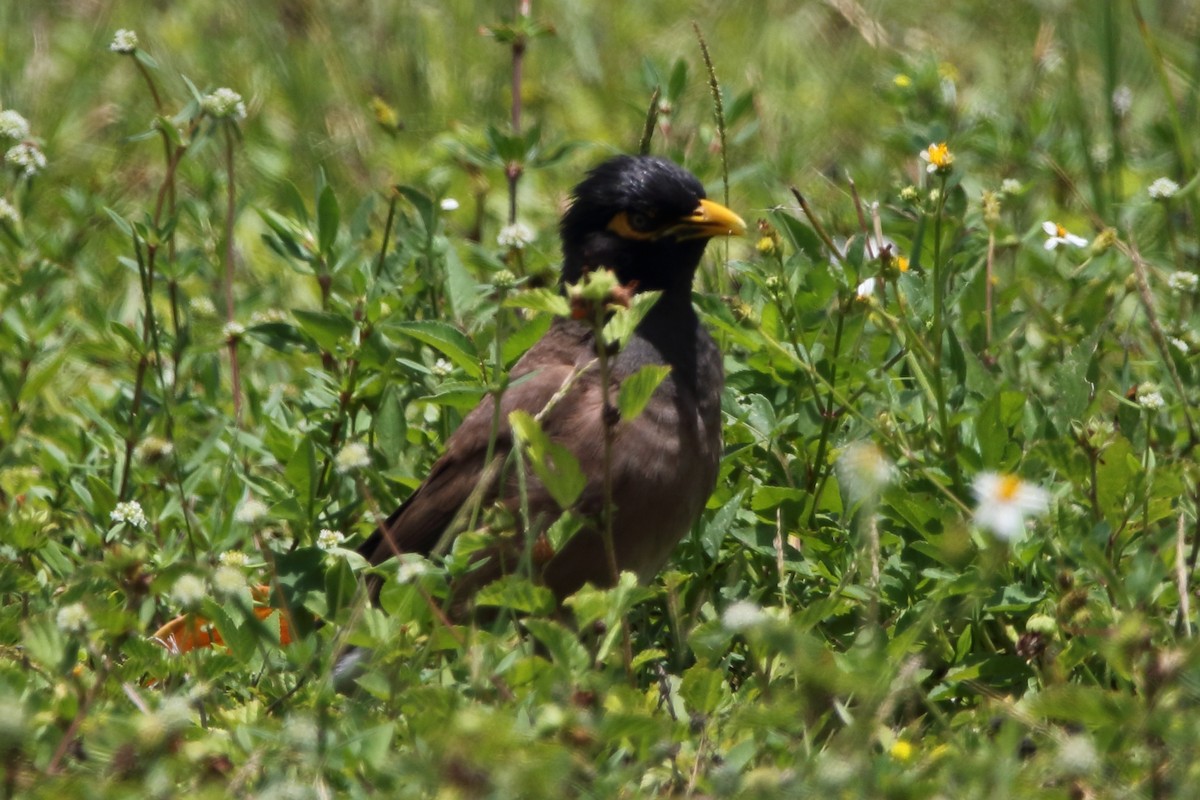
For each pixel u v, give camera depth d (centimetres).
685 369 941
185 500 958
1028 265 1223
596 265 978
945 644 847
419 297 1124
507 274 864
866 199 1405
